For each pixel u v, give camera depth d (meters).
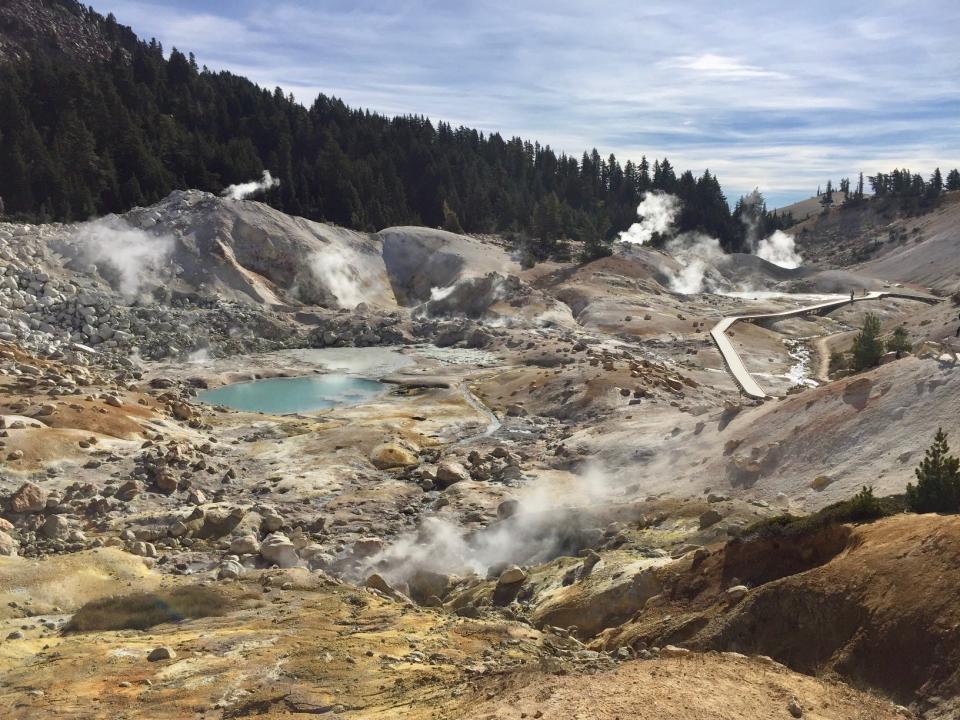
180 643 28.30
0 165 141.88
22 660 27.36
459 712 18.47
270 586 37.91
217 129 193.38
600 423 74.38
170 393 81.62
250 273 144.12
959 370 49.28
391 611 33.72
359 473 62.97
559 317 134.75
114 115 167.62
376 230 183.75
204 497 56.16
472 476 62.25
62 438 59.06
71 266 128.00
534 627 32.66
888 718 18.17
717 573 29.11
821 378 97.00
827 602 22.92
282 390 96.69
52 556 41.31
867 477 44.75
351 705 21.59
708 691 18.52
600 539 44.72
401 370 106.00
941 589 20.78
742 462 52.78
